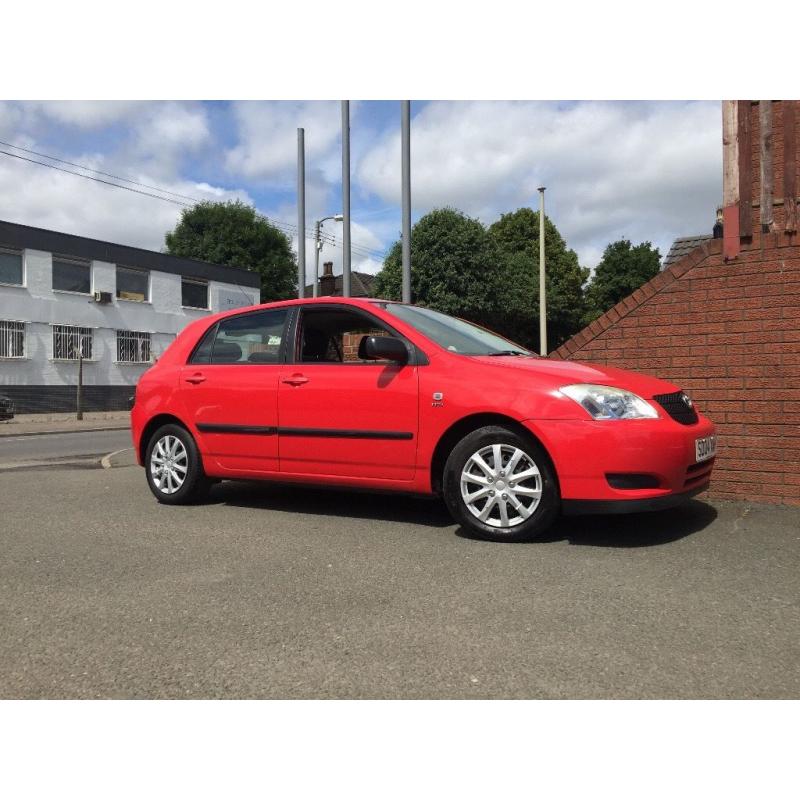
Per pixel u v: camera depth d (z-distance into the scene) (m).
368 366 5.22
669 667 2.72
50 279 26.94
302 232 14.80
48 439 16.41
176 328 32.22
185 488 6.14
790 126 5.63
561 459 4.37
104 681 2.69
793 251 5.63
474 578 3.87
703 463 4.70
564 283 49.59
